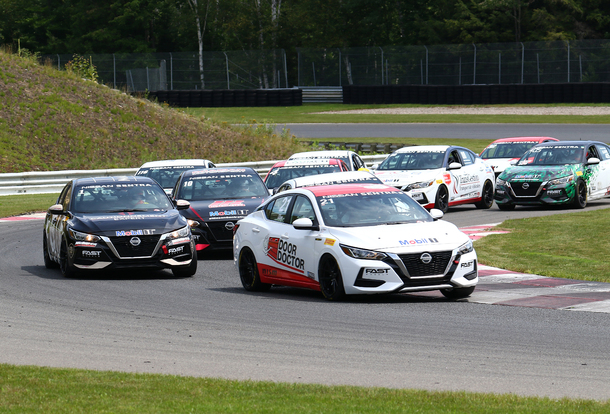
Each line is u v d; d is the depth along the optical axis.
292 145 141.62
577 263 46.88
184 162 78.69
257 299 39.75
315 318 33.94
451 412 19.28
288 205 42.03
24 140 122.25
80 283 45.81
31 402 20.42
